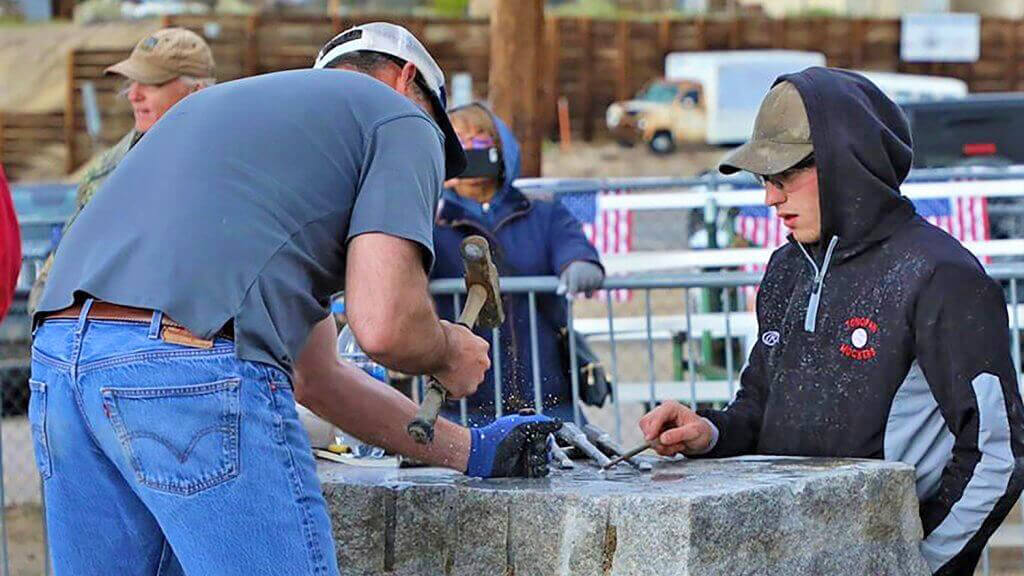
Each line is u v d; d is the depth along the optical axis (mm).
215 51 34000
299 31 34188
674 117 34031
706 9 41500
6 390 12094
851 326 4320
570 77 35406
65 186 12750
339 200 3672
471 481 4219
